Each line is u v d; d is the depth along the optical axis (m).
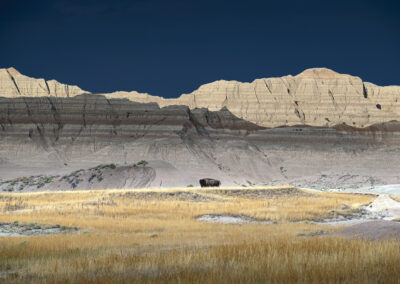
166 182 124.56
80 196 71.00
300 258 13.07
